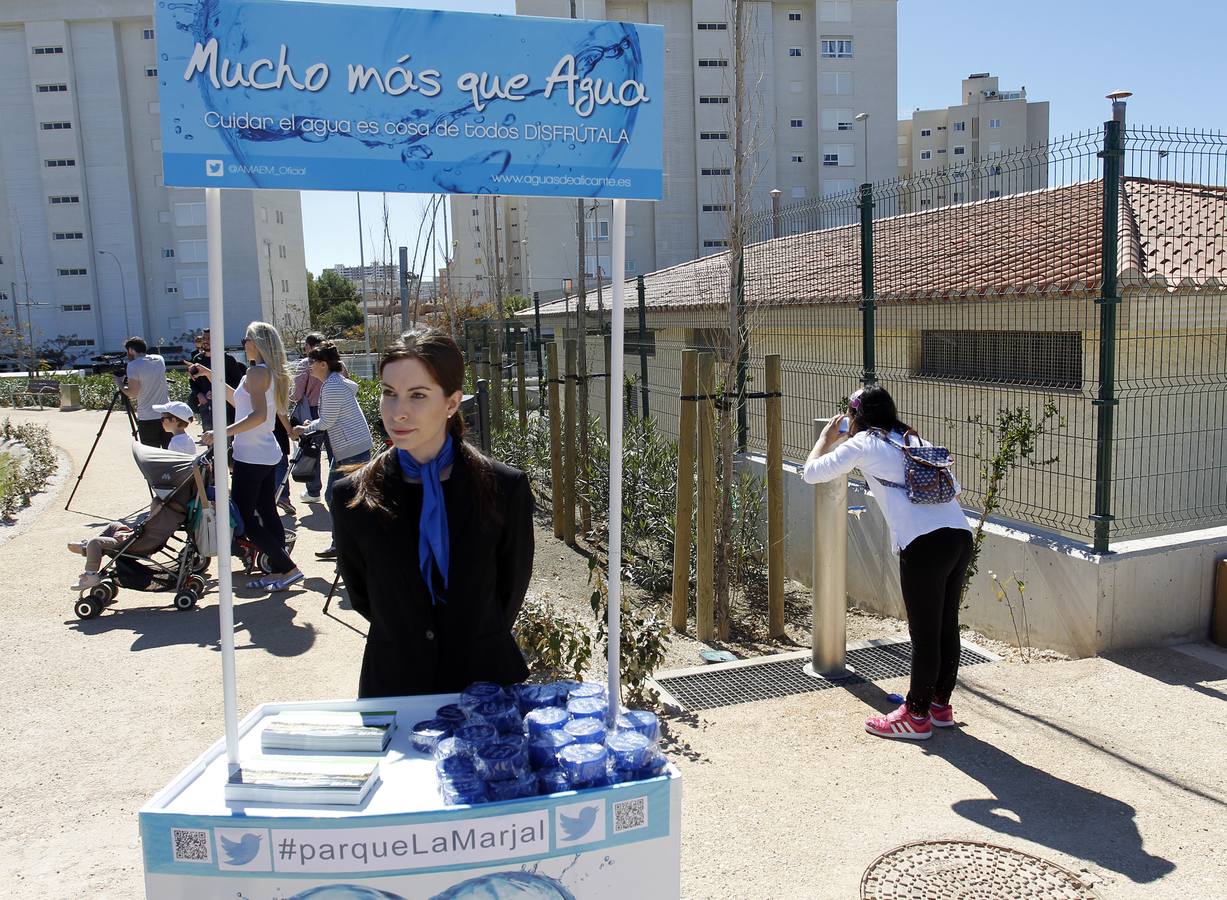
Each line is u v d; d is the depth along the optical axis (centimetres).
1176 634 561
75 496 1166
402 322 1545
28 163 6159
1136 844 354
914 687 450
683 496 657
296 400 1033
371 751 229
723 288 1100
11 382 3219
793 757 436
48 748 459
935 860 346
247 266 6291
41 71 6056
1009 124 8294
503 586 272
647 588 798
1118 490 730
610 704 249
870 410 457
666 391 1228
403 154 227
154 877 202
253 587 726
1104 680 511
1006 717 472
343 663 565
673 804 217
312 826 198
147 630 636
